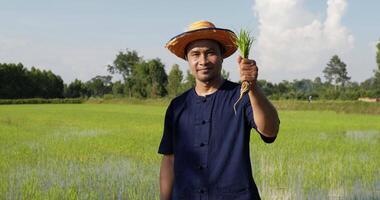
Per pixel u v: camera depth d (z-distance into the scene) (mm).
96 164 11336
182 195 3074
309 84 143875
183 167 3098
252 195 2951
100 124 26234
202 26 3064
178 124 3176
